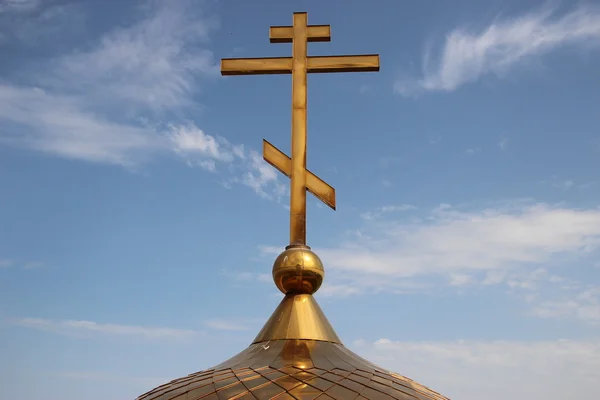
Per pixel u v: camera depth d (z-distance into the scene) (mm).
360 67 17703
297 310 16016
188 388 14961
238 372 15023
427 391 15875
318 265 16375
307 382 14453
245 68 17875
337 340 16156
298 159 17094
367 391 14562
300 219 16750
